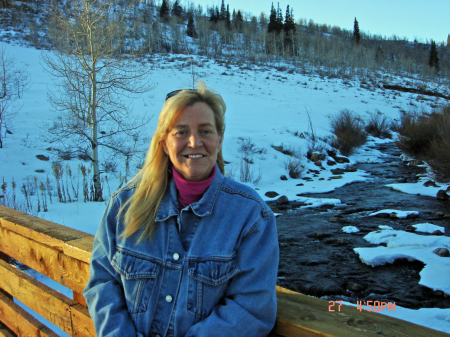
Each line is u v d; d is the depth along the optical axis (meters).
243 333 1.10
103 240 1.35
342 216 8.14
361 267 5.14
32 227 1.96
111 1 9.73
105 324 1.23
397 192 10.54
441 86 59.38
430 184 10.79
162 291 1.21
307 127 20.45
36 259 1.91
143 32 56.78
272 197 10.49
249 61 54.84
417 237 5.88
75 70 10.30
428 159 11.97
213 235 1.20
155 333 1.19
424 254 5.15
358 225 7.30
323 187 11.66
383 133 25.44
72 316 1.62
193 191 1.27
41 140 13.59
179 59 47.16
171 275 1.20
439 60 86.31
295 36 69.38
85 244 1.63
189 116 1.25
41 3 60.75
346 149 18.66
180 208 1.31
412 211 7.94
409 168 14.84
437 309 3.82
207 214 1.21
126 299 1.25
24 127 14.66
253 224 1.20
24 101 18.86
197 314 1.15
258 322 1.11
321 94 37.44
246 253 1.18
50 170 11.71
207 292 1.15
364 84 48.25
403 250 5.40
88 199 9.60
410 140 16.41
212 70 42.25
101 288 1.30
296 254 5.84
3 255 2.35
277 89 37.25
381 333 1.02
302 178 13.55
